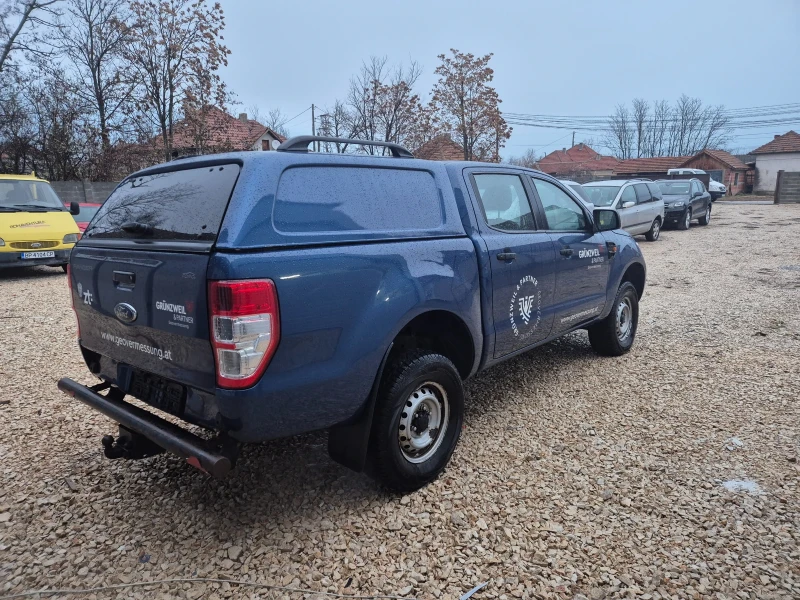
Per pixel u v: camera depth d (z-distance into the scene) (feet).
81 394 10.40
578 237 15.47
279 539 9.25
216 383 8.00
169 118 62.64
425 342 11.45
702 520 9.59
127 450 10.31
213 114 63.41
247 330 7.76
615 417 13.74
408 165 11.05
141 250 9.05
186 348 8.40
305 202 8.95
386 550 8.98
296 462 11.75
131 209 10.39
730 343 19.74
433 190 11.41
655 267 38.24
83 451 12.22
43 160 69.15
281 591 8.13
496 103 77.41
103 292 9.95
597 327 18.07
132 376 9.98
